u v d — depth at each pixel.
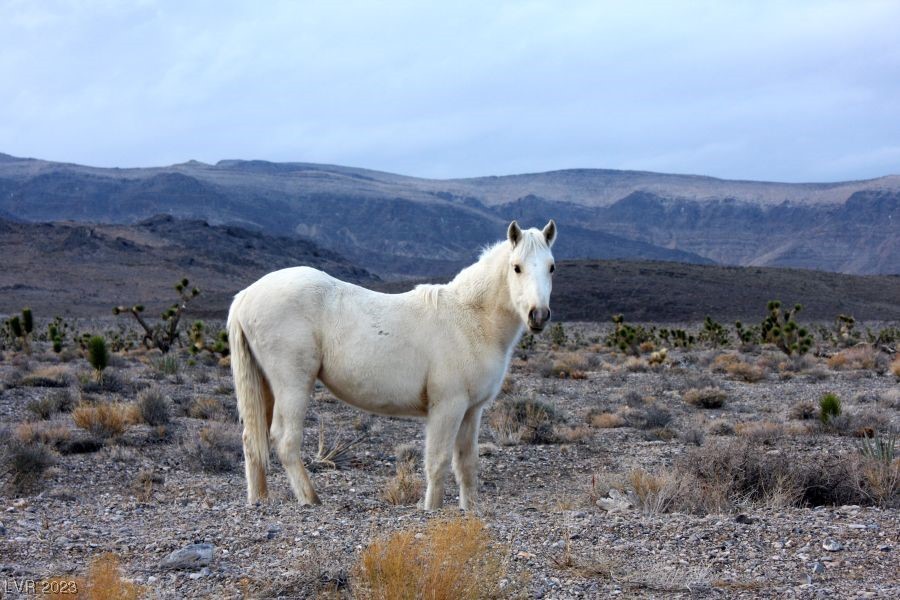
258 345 8.23
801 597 5.40
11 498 9.10
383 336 7.99
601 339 53.62
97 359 19.36
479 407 8.33
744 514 7.53
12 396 17.55
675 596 5.41
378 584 4.89
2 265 159.38
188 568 5.84
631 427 16.12
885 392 20.91
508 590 5.27
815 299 113.94
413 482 9.68
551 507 8.88
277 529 6.69
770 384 24.38
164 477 10.73
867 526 6.94
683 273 127.06
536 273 7.89
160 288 158.62
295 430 8.12
